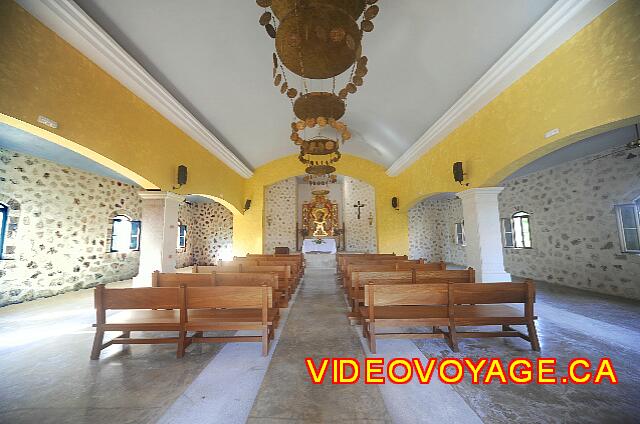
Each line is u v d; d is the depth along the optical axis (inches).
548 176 258.7
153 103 176.2
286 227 504.1
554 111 123.7
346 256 261.0
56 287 231.3
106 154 141.9
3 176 197.3
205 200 441.7
